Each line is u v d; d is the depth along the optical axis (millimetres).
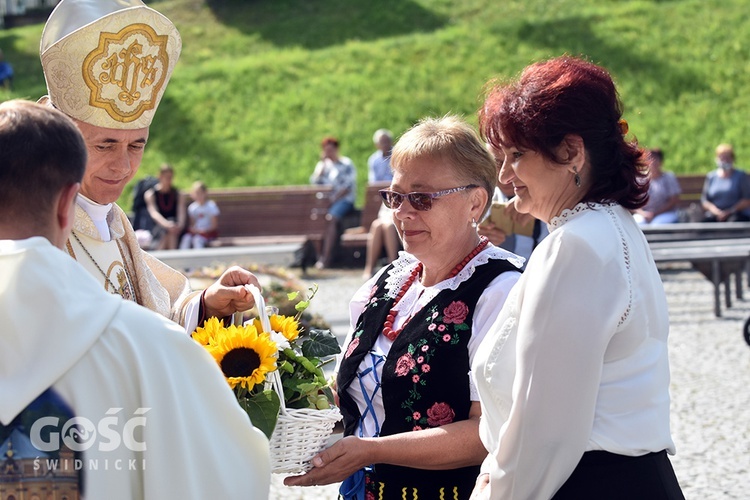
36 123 1788
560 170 2182
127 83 2617
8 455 1733
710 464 5176
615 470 2105
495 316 2555
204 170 17109
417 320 2654
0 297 1728
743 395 6422
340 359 2842
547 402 2051
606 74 2221
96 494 1744
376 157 13492
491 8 23516
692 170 15945
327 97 18891
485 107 2301
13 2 30016
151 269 3051
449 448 2494
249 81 19828
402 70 19625
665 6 21234
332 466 2430
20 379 1715
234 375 2258
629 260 2119
